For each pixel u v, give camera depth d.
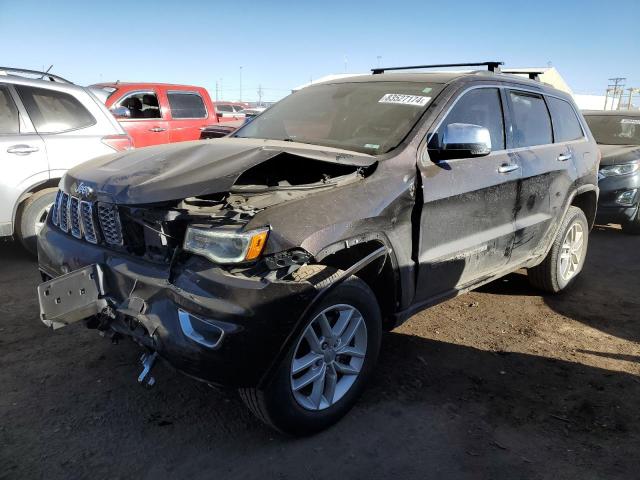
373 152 3.36
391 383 3.40
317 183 2.93
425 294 3.46
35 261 5.57
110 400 3.08
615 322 4.54
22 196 5.37
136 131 9.87
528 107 4.48
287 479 2.53
